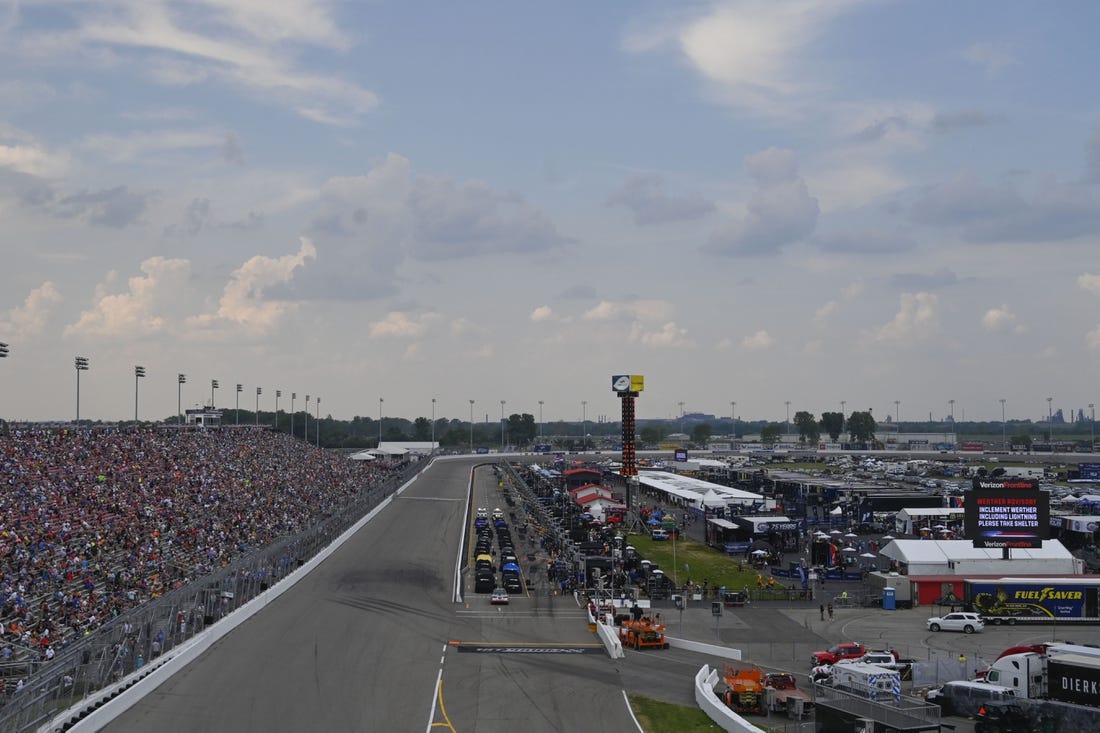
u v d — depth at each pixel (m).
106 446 124.12
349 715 49.28
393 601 84.12
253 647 65.00
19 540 73.12
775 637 73.12
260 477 149.12
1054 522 121.56
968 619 76.25
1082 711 45.38
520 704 51.91
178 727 46.72
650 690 55.28
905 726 40.09
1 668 48.72
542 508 155.50
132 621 55.94
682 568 107.19
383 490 174.00
